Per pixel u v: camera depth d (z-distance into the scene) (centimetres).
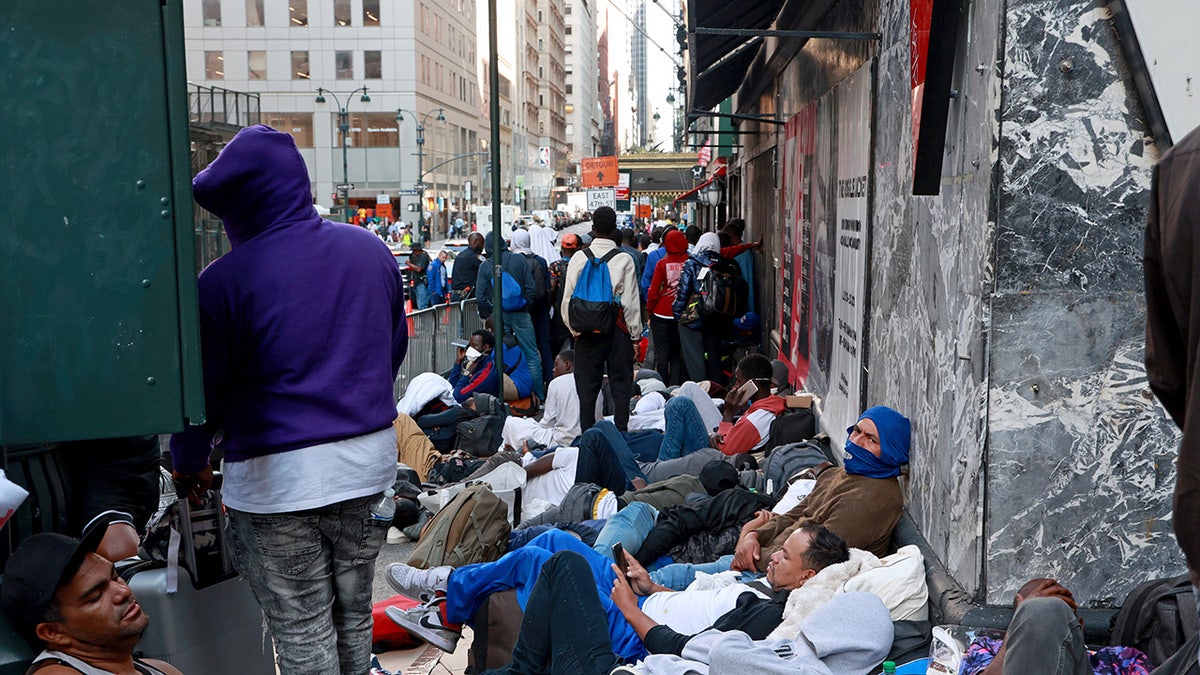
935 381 445
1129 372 376
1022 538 385
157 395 285
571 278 928
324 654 318
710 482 663
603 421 731
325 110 7331
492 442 936
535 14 13338
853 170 634
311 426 307
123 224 282
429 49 7869
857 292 614
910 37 464
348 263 316
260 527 311
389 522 330
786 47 972
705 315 1177
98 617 281
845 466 519
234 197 310
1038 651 288
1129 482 380
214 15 7206
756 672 376
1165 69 347
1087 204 371
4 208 280
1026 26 363
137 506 356
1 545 304
